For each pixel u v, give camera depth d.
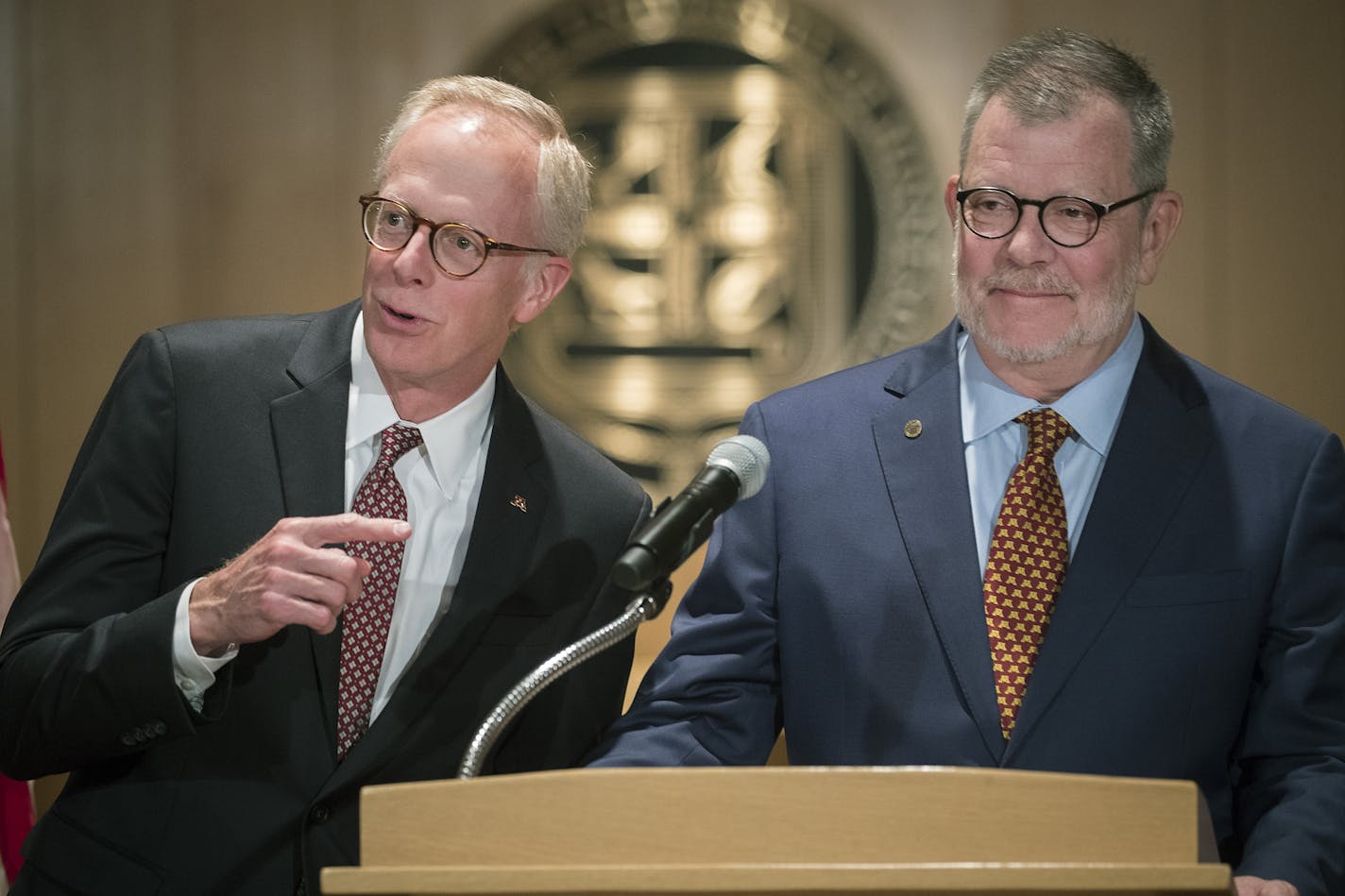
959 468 5.89
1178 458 5.75
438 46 13.98
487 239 5.74
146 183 14.07
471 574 5.90
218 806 5.53
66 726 5.29
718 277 13.66
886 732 5.64
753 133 13.66
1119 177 5.55
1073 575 5.57
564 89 13.80
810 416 6.23
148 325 14.05
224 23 14.09
